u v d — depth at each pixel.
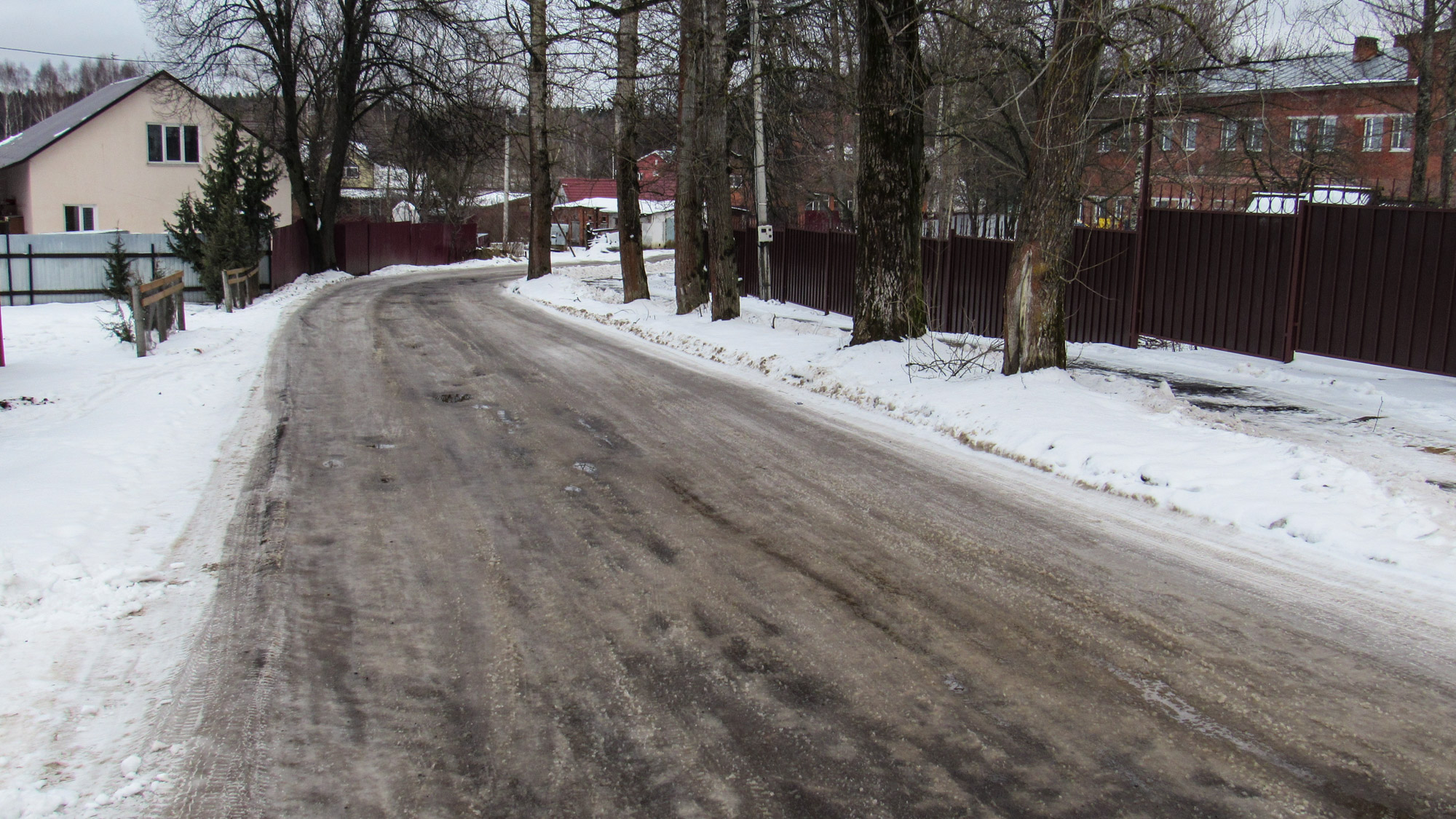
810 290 23.17
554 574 5.92
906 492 7.56
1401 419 9.20
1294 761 3.76
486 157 37.94
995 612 5.22
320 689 4.48
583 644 4.93
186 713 4.27
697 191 19.84
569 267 45.50
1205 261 12.45
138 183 35.94
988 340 14.48
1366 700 4.20
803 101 20.69
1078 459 7.93
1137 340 13.81
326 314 21.89
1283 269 11.23
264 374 13.45
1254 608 5.21
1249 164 27.66
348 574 5.96
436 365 14.28
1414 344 9.82
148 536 6.69
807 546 6.35
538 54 21.52
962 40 16.06
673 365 14.45
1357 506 6.36
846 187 35.91
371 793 3.66
